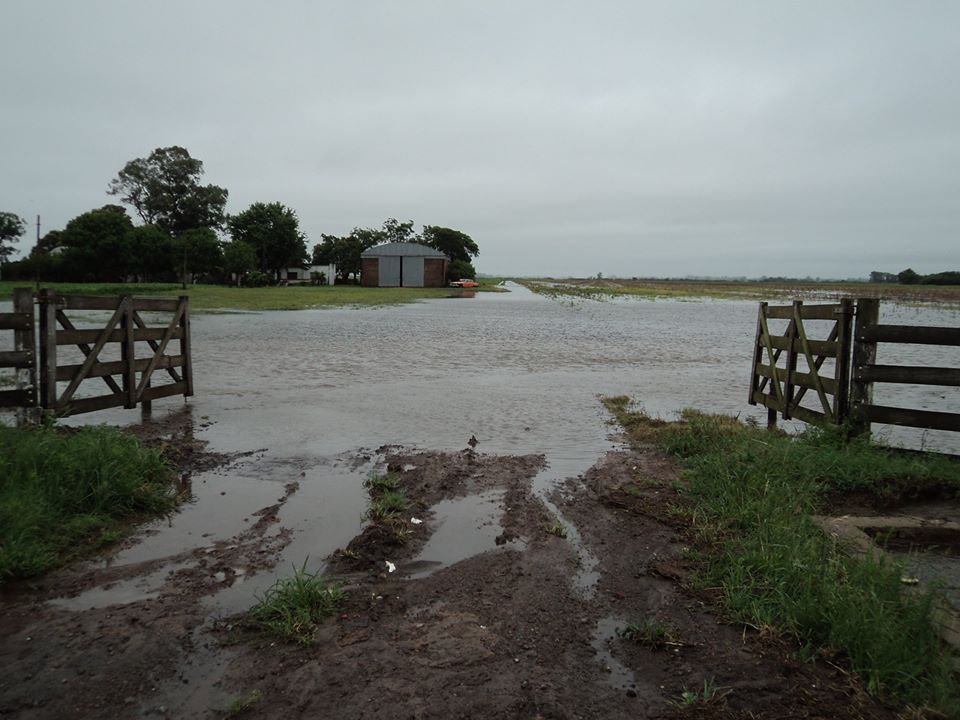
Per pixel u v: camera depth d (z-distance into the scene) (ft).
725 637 12.29
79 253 228.63
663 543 16.70
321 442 26.81
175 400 35.27
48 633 12.32
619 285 409.49
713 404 36.40
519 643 12.06
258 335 72.08
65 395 26.00
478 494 20.47
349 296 177.27
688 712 10.10
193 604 13.47
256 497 20.11
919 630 11.72
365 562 15.40
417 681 10.82
